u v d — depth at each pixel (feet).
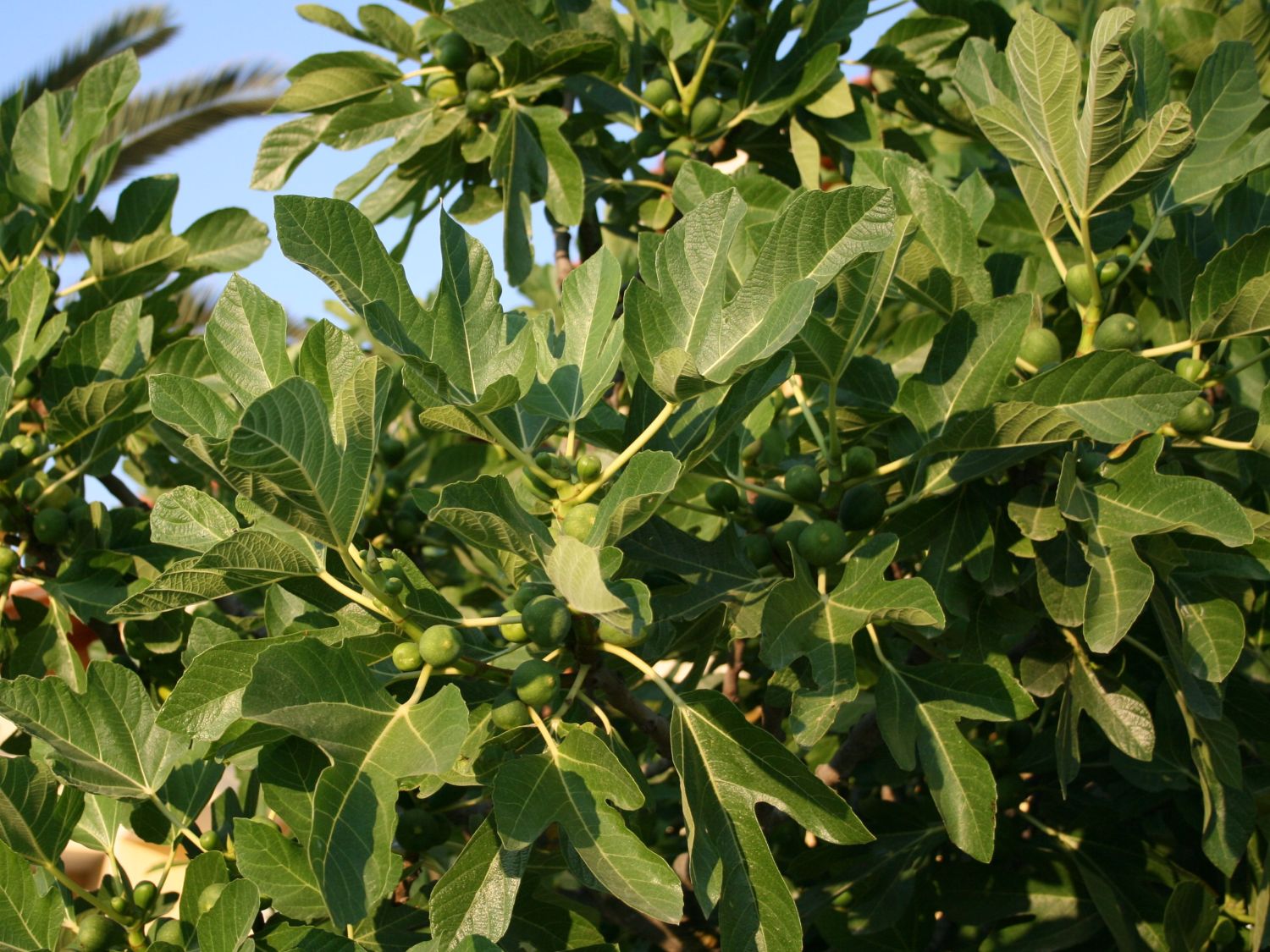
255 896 7.28
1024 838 12.73
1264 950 11.58
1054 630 10.46
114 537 12.13
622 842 6.88
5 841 8.55
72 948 9.19
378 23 14.32
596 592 6.15
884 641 10.97
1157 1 14.65
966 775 8.71
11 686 8.64
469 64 14.05
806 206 7.54
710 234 7.95
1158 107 10.66
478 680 8.45
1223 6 14.46
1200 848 12.60
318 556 8.05
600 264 8.77
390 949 8.84
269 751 7.46
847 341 9.00
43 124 14.53
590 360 8.47
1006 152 10.43
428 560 16.61
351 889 6.18
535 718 7.42
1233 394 11.88
